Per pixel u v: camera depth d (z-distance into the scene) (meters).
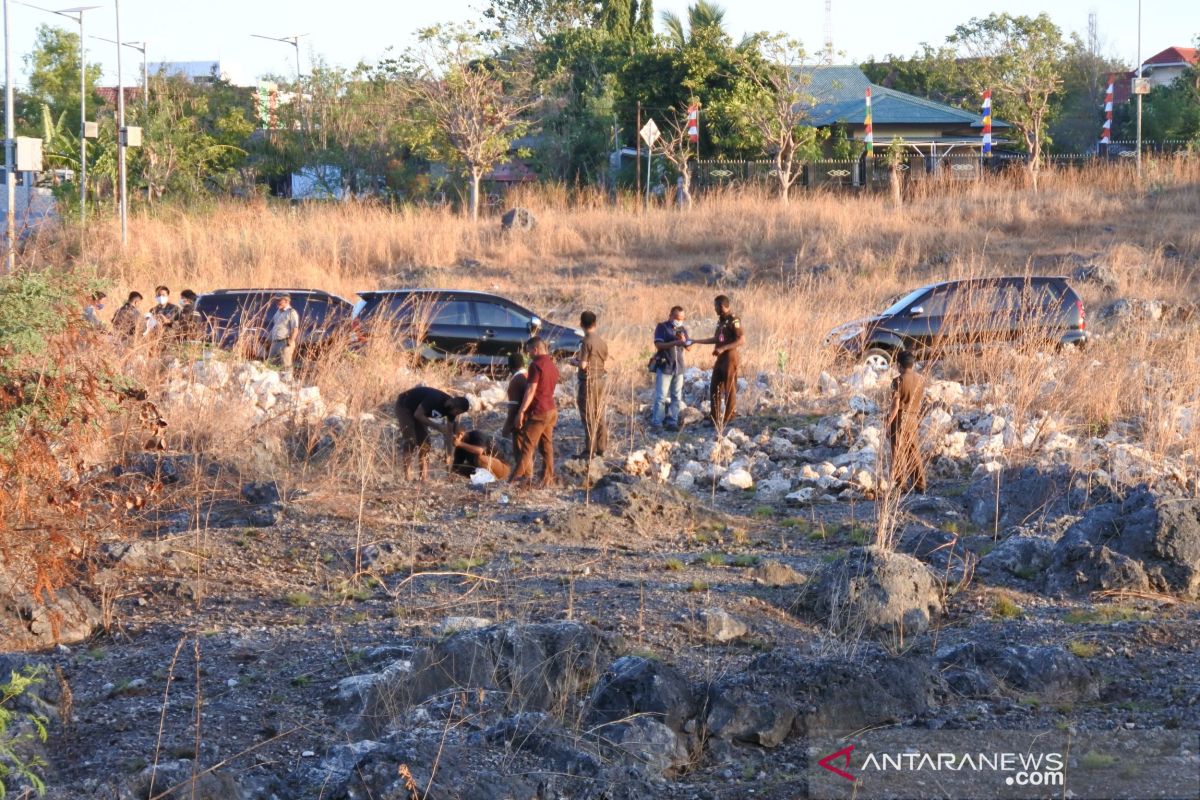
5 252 8.77
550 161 56.09
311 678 7.48
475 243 39.75
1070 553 9.79
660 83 57.28
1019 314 20.91
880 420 16.98
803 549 11.41
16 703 6.69
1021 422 15.71
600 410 15.50
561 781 5.93
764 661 7.23
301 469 13.99
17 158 18.69
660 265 38.06
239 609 9.31
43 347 8.30
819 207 42.12
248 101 61.31
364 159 56.16
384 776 5.71
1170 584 9.52
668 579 9.93
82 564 9.70
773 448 16.33
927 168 54.59
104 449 12.61
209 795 5.65
